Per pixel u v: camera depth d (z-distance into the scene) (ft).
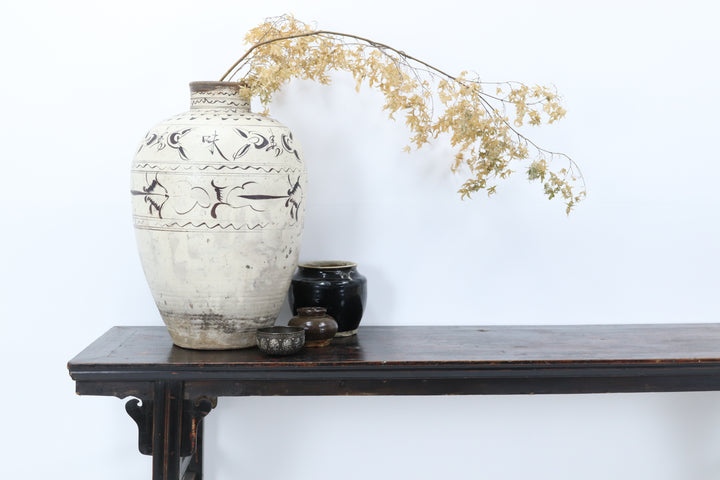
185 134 4.75
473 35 5.90
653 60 6.00
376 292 6.01
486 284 6.06
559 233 6.06
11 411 5.88
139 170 4.84
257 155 4.75
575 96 5.98
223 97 5.01
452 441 6.19
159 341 5.30
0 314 5.82
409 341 5.35
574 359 4.78
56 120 5.74
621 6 5.96
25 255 5.80
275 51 5.13
